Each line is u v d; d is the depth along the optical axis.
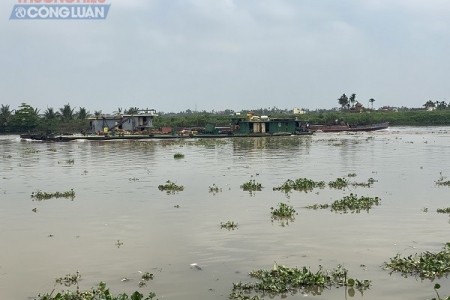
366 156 48.94
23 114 127.25
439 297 11.63
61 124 129.38
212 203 23.95
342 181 29.44
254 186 28.77
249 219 20.12
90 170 40.28
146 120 104.81
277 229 18.34
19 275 13.99
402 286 12.51
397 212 20.89
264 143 73.81
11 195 27.70
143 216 21.20
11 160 51.06
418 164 40.19
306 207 22.45
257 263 14.56
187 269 14.20
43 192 28.44
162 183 31.55
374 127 116.94
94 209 23.03
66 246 16.73
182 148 65.69
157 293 12.45
